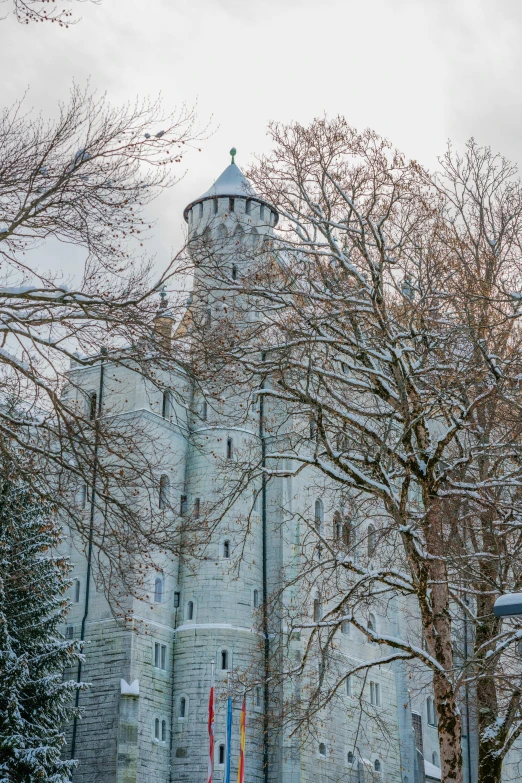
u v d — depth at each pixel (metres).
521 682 33.41
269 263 35.25
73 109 24.91
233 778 62.66
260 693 64.69
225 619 66.06
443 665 28.50
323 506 71.75
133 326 25.05
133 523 25.22
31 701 49.25
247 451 68.62
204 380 27.50
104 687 63.09
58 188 24.14
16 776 46.94
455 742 27.50
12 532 35.31
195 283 34.47
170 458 68.38
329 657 32.62
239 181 77.56
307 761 63.84
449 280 33.78
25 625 48.84
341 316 32.47
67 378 25.66
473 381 29.69
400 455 29.94
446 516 30.33
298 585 65.94
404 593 32.22
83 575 66.12
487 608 31.70
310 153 34.72
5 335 24.88
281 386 33.19
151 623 65.25
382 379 32.72
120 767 60.12
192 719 64.50
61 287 25.22
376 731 71.69
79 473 24.53
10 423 25.25
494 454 30.83
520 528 29.80
